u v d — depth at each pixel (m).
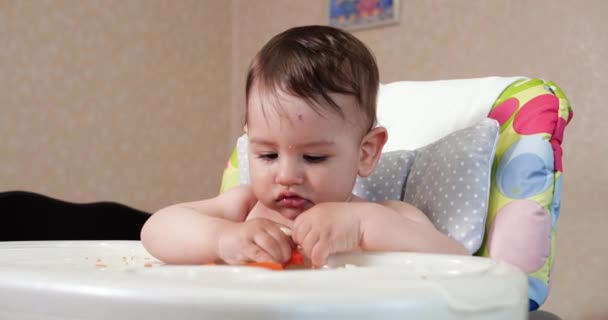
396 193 0.97
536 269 0.83
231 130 2.49
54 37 1.89
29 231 1.33
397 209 0.79
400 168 0.99
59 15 1.90
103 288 0.41
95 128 2.00
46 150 1.86
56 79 1.89
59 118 1.90
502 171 0.90
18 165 1.80
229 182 1.30
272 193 0.74
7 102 1.77
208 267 0.48
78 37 1.95
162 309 0.39
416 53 1.96
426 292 0.42
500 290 0.46
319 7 2.22
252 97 0.76
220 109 2.45
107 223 1.48
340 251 0.63
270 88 0.74
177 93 2.27
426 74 1.94
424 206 0.90
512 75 1.75
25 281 0.44
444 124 1.04
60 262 0.74
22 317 0.43
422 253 0.61
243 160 1.26
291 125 0.72
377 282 0.43
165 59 2.23
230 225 0.68
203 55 2.38
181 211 0.76
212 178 2.41
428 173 0.93
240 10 2.49
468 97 1.04
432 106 1.07
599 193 1.58
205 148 2.38
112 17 2.05
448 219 0.86
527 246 0.83
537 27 1.70
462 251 0.71
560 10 1.66
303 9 2.28
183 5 2.30
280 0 2.35
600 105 1.58
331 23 2.18
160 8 2.21
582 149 1.61
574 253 1.62
